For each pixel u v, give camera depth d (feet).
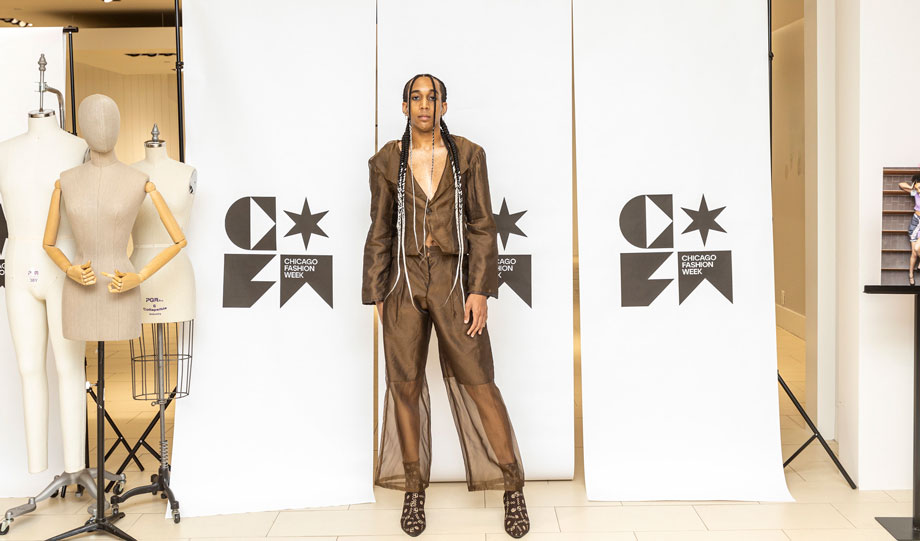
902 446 11.58
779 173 26.84
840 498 11.32
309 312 11.69
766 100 11.68
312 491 11.44
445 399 11.94
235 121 11.60
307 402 11.64
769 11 11.64
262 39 11.62
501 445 10.27
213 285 11.57
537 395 11.84
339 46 11.70
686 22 11.69
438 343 11.34
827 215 14.21
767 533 10.11
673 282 11.73
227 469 11.42
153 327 11.25
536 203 11.75
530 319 11.80
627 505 11.16
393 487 10.53
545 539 9.99
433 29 11.65
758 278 11.69
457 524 10.56
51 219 9.53
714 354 11.69
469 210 10.34
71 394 10.59
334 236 11.72
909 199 10.18
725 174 11.72
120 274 9.29
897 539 9.89
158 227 10.55
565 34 11.69
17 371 11.83
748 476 11.50
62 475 11.21
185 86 11.55
